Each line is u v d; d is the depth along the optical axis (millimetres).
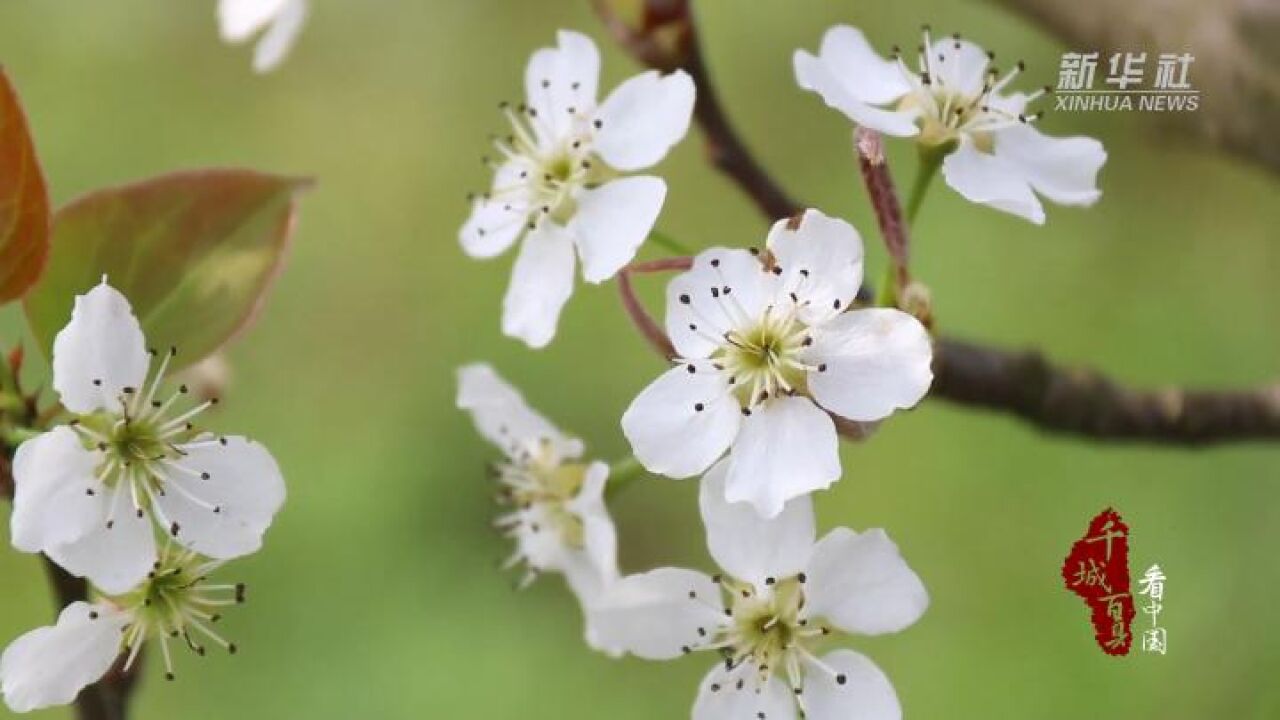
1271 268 754
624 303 483
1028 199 486
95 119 959
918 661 732
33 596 782
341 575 819
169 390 532
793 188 850
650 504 807
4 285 484
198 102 966
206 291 495
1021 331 778
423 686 789
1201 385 754
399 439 856
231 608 805
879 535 476
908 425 783
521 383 855
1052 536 736
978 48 493
